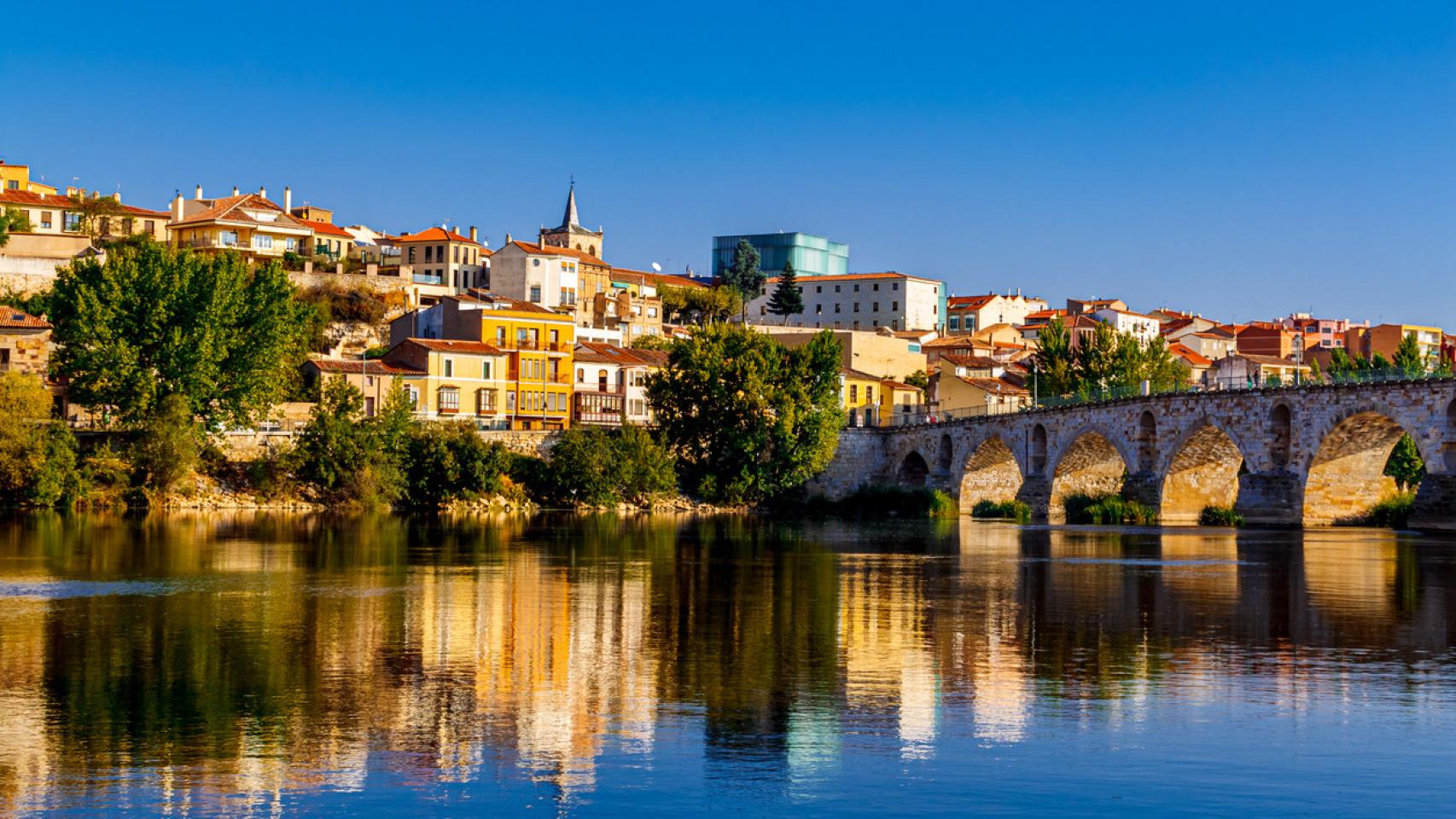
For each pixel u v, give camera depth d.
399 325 191.75
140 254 144.75
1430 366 195.00
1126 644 53.50
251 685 45.16
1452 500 111.38
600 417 179.00
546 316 181.50
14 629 56.16
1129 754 37.31
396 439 147.62
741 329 170.00
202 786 34.47
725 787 34.69
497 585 72.50
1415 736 39.03
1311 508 124.69
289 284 148.25
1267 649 52.38
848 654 51.09
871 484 181.50
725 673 47.44
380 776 35.31
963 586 73.69
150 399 137.12
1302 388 122.75
